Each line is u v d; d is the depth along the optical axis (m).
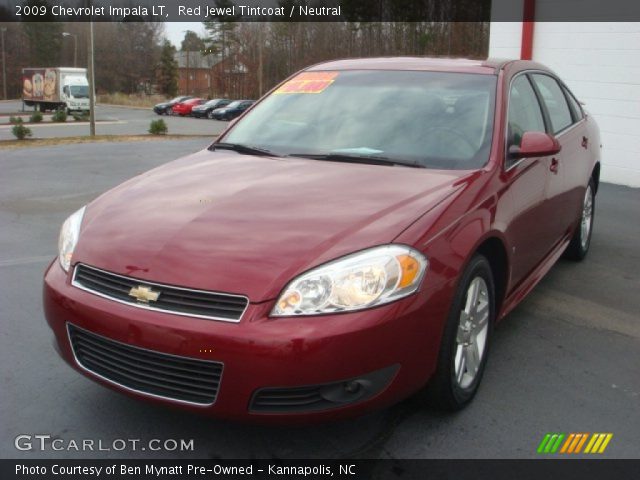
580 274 5.47
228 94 71.12
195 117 52.25
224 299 2.54
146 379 2.67
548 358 3.84
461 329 3.05
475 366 3.24
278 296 2.51
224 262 2.62
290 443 2.93
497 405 3.26
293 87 4.48
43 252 6.19
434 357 2.79
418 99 3.96
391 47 51.41
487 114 3.75
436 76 4.14
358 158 3.60
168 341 2.54
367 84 4.20
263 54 65.31
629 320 4.47
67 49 93.81
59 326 2.90
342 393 2.57
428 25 49.44
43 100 56.66
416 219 2.83
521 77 4.39
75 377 3.56
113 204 3.26
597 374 3.64
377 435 2.98
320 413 2.55
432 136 3.68
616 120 10.25
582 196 5.27
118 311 2.65
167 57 84.31
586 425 3.10
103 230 3.00
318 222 2.81
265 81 65.56
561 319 4.47
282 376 2.46
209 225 2.85
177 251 2.71
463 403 3.15
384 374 2.60
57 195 9.32
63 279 2.94
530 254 3.98
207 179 3.43
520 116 4.07
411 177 3.30
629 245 6.45
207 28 71.00
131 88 91.25
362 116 3.94
